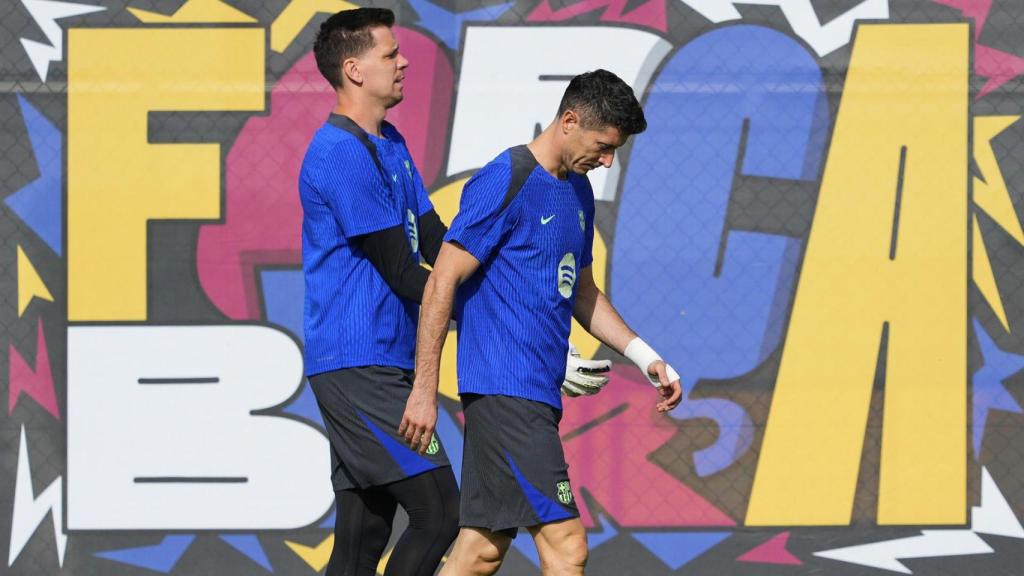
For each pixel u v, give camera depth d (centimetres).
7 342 2142
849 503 2106
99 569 2130
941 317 2109
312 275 1491
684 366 2127
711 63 2136
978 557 2091
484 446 1426
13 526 2131
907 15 2128
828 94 2128
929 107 2120
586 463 2127
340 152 1445
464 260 1385
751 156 2131
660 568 2111
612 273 2136
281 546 2134
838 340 2117
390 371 1470
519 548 2125
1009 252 2109
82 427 2141
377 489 1518
